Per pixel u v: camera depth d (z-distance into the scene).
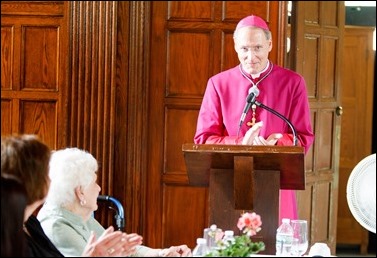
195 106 8.07
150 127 8.09
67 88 7.92
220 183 4.71
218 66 8.05
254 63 5.82
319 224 8.89
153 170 8.09
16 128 8.01
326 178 8.94
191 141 8.09
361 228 10.58
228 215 4.71
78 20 7.89
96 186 4.61
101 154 7.92
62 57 7.93
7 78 8.01
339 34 8.98
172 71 8.07
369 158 4.32
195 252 4.15
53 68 7.96
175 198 8.12
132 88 7.93
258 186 4.71
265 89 5.92
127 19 7.90
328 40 8.84
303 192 8.61
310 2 8.55
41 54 7.96
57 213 4.57
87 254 3.87
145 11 7.93
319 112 8.74
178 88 8.09
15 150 3.67
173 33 8.06
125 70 7.91
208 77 8.07
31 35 7.97
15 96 8.00
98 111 7.90
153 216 8.12
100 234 4.98
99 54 7.88
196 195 8.10
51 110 7.98
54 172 4.54
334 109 9.00
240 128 5.59
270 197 4.71
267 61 6.00
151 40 8.03
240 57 5.87
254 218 3.96
